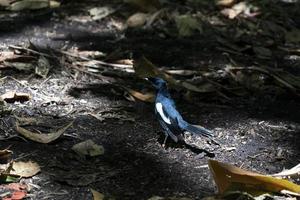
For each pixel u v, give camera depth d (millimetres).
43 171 7629
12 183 7367
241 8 14133
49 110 9180
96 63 10922
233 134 8836
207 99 9961
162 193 7348
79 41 11969
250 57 11961
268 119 9367
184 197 7242
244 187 7270
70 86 10008
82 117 9039
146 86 10227
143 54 11562
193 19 13031
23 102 9344
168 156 8180
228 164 7367
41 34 12180
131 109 9406
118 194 7258
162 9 13477
